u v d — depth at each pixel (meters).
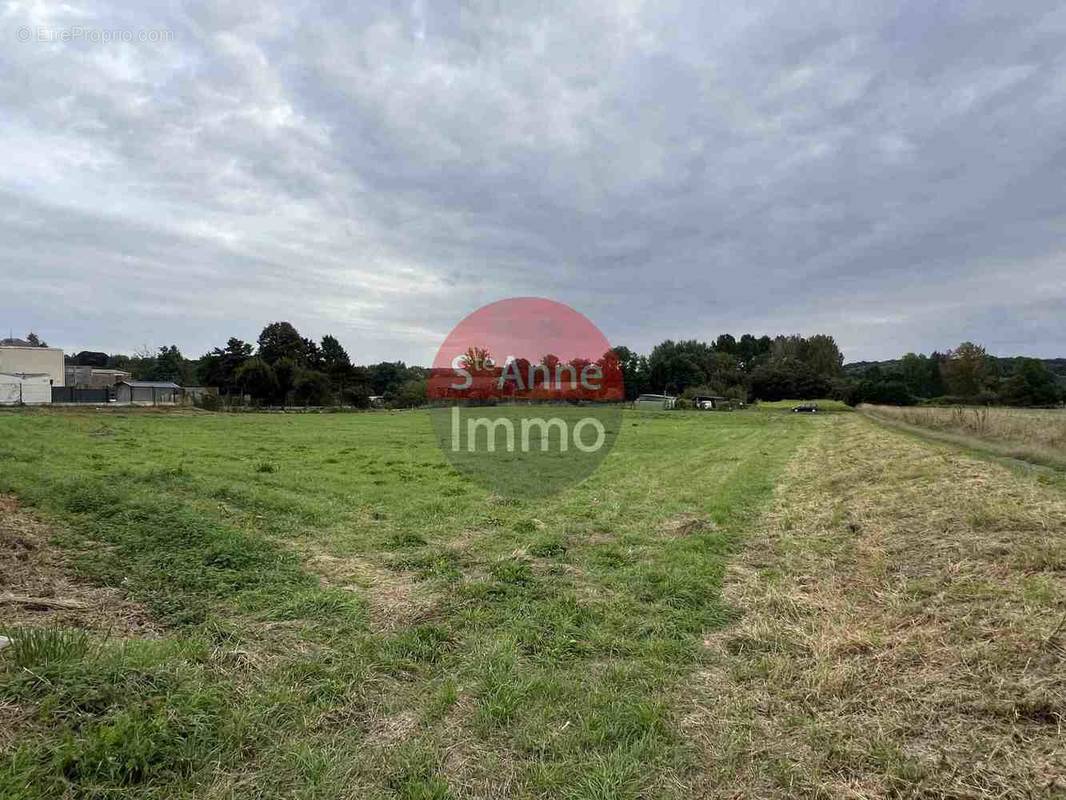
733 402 69.12
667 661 3.73
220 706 2.90
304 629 3.98
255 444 17.45
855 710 3.11
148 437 18.45
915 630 3.98
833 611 4.53
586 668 3.64
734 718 3.06
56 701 2.63
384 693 3.24
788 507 8.90
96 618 4.01
